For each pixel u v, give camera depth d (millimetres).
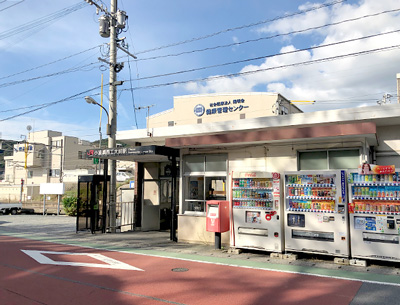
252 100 32625
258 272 7062
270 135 9078
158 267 7621
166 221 15859
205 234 10789
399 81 18109
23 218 24672
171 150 11555
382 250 7102
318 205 7926
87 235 13383
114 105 14555
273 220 8523
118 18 15367
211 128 11078
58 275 7008
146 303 5281
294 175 8305
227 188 10672
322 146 9281
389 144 9445
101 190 14453
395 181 7035
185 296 5602
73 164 50625
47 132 50781
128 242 11383
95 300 5453
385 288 5848
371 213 7250
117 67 14906
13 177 53938
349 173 7609
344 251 7484
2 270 7484
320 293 5656
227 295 5633
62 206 31219
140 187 15195
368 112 8664
